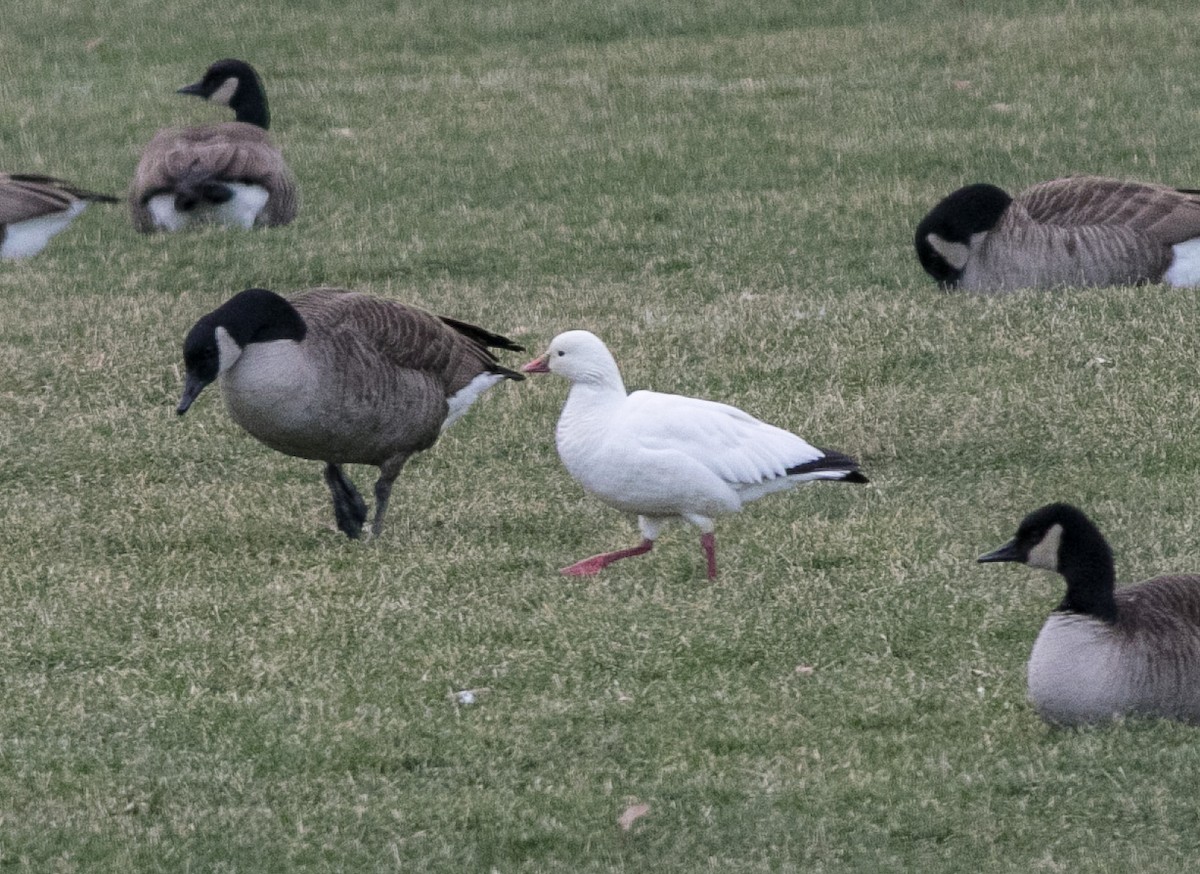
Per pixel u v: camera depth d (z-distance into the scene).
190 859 8.45
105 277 20.95
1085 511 13.12
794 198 23.81
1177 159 24.70
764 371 16.69
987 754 9.24
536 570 12.50
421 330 13.44
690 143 27.19
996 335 17.08
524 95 31.09
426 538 13.35
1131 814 8.52
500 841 8.59
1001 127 26.98
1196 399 15.27
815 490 13.98
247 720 9.92
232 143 23.66
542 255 21.75
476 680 10.52
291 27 36.81
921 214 22.72
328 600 11.80
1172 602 9.56
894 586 11.70
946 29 33.66
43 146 29.03
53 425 16.03
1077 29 32.72
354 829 8.72
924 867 8.20
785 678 10.44
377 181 26.02
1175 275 18.69
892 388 16.03
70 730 9.95
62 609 11.82
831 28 34.81
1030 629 10.98
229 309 12.43
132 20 37.59
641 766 9.36
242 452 15.48
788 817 8.68
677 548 12.77
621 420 11.66
